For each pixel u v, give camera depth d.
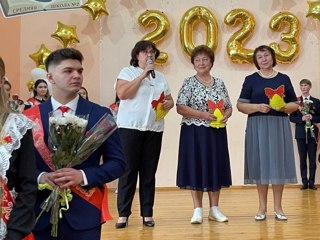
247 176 3.50
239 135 6.10
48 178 1.45
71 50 1.58
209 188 3.31
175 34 6.13
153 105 3.16
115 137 1.64
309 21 6.19
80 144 1.47
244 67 6.14
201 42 6.16
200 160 3.34
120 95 3.18
